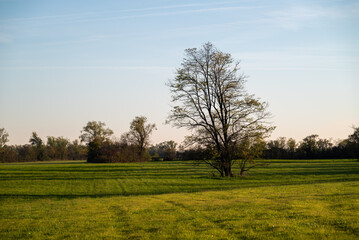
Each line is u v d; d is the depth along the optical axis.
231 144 49.09
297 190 28.72
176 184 45.47
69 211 22.73
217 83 49.50
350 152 96.06
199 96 50.12
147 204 24.38
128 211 21.16
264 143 48.44
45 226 17.75
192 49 50.28
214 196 27.58
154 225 16.59
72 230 16.53
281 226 14.73
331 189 27.59
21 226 18.17
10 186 47.12
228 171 52.69
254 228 14.84
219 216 17.78
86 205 25.39
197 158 50.72
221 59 49.28
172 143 165.38
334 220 15.25
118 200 28.06
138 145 124.94
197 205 22.48
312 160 100.44
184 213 19.34
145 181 50.69
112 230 16.02
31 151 179.75
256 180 47.34
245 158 49.66
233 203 22.47
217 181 47.28
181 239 13.73
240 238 13.57
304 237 13.00
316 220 15.55
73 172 67.75
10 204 31.97
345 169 64.75
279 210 18.47
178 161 112.38
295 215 16.84
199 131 49.50
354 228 13.74
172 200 26.08
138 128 123.81
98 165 88.06
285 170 64.62
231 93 49.28
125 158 116.12
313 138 114.81
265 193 27.83
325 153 112.94
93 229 16.45
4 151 160.88
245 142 48.19
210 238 13.68
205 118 50.12
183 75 49.69
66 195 38.22
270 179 48.56
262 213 17.89
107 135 153.88
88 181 52.50
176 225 16.27
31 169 74.75
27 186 47.09
